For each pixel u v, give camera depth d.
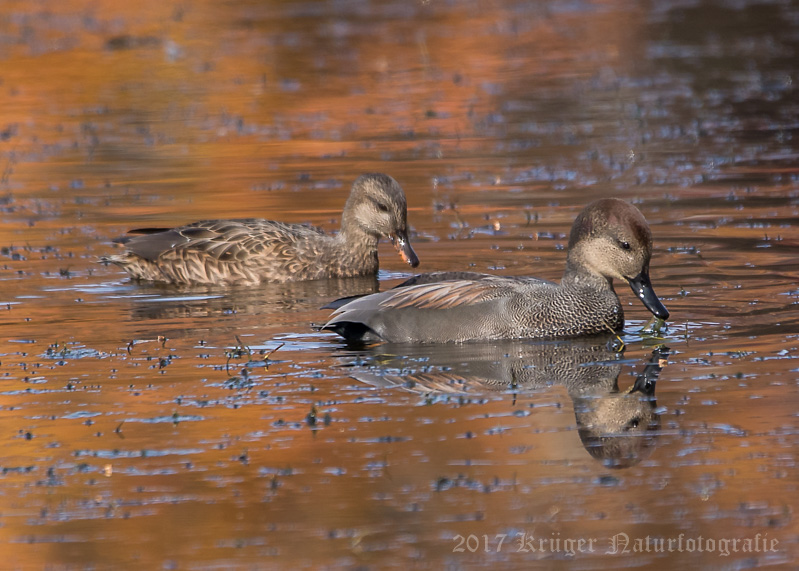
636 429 10.10
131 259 16.88
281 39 40.78
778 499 8.77
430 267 16.75
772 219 18.80
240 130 28.72
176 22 43.38
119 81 34.94
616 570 7.93
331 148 26.45
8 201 21.86
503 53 38.84
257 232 17.06
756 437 9.85
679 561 8.02
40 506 8.91
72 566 8.05
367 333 13.09
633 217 12.95
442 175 23.36
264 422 10.44
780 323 13.20
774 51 37.00
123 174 24.23
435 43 40.47
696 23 42.69
